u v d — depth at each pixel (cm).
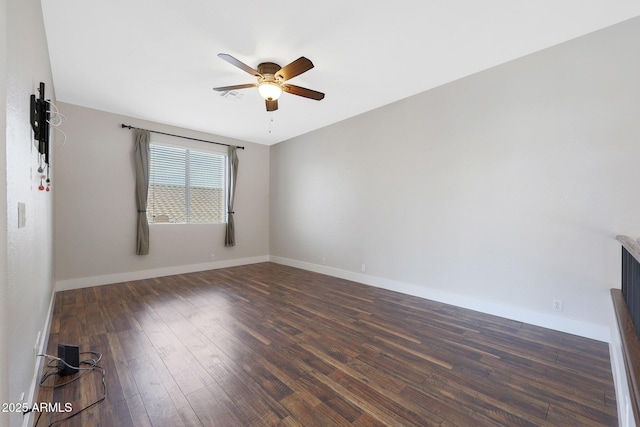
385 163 400
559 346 229
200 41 246
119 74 304
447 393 171
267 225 622
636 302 150
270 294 373
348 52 264
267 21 221
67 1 198
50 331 252
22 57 127
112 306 321
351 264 451
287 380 183
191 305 327
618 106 230
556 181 259
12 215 106
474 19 220
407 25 227
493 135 296
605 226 236
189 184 509
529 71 272
